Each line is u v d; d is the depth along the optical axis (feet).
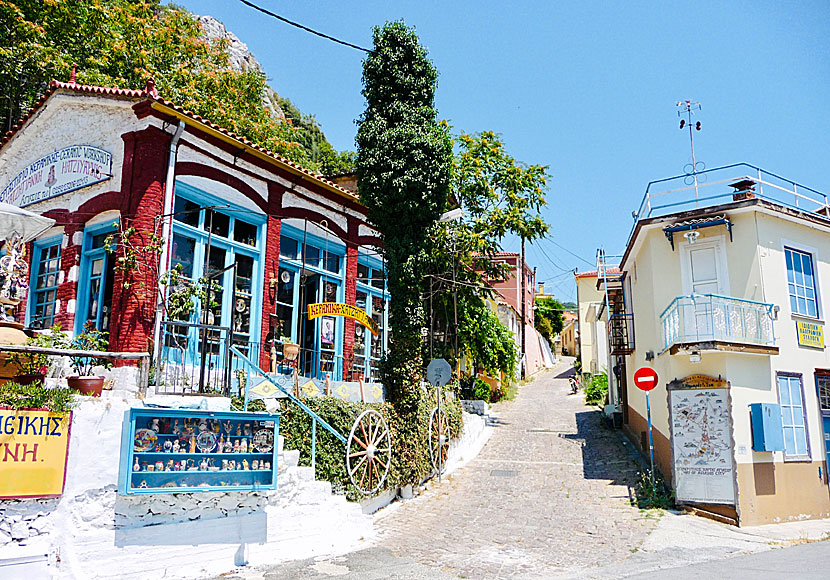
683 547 36.27
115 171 41.37
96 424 27.14
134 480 27.68
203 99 82.48
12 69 70.13
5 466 24.44
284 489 33.63
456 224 70.49
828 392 52.01
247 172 47.11
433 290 69.10
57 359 38.73
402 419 46.68
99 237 42.65
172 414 28.84
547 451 65.36
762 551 35.86
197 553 29.37
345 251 57.26
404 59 49.73
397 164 47.01
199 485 29.94
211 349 40.98
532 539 37.63
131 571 27.12
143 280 37.93
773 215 50.78
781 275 50.37
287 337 50.60
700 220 50.80
